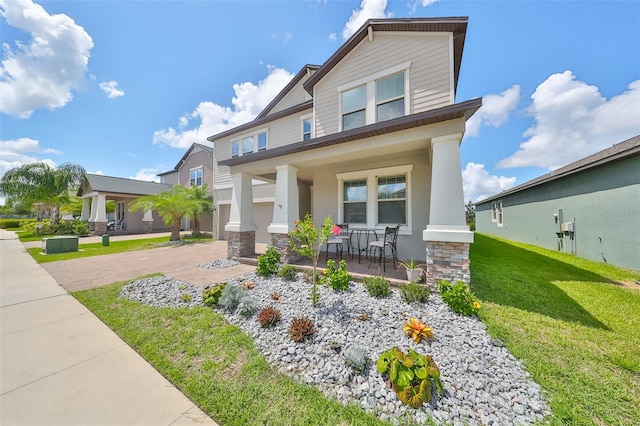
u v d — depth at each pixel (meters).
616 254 6.88
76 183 18.98
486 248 10.22
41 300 4.46
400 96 6.05
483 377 2.34
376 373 2.40
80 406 2.04
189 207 13.70
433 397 2.10
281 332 3.19
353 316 3.55
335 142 5.51
